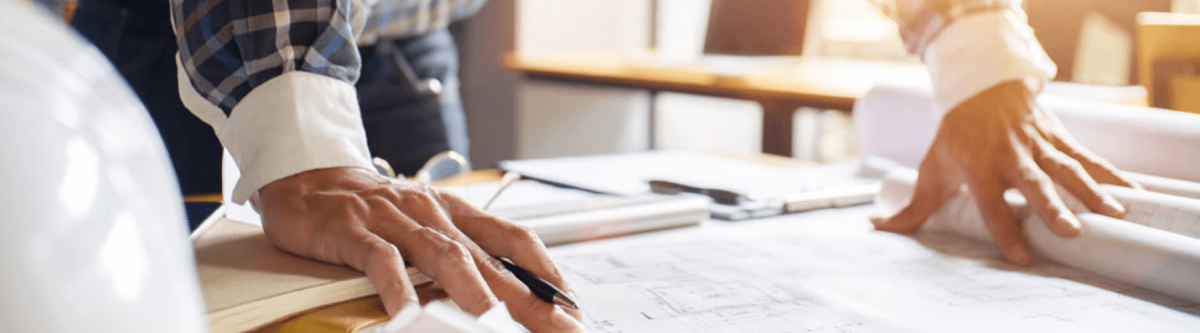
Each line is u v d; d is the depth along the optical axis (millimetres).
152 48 1190
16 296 202
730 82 2402
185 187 1213
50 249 207
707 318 566
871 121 1094
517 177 906
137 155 239
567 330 490
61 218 210
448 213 575
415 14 1476
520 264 541
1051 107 852
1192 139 727
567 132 3445
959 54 804
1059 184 744
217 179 1214
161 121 1198
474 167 3635
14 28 230
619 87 2674
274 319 472
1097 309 603
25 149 208
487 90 3545
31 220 205
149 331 225
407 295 480
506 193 998
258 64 607
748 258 726
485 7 3504
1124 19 1355
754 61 2803
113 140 232
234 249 578
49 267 206
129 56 1202
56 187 211
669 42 3770
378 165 933
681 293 621
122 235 222
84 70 240
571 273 673
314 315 480
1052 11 1430
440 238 521
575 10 3574
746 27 2838
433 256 510
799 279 664
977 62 789
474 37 3561
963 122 785
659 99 3617
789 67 2672
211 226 645
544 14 3480
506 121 3479
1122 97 1269
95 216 217
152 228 234
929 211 821
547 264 537
